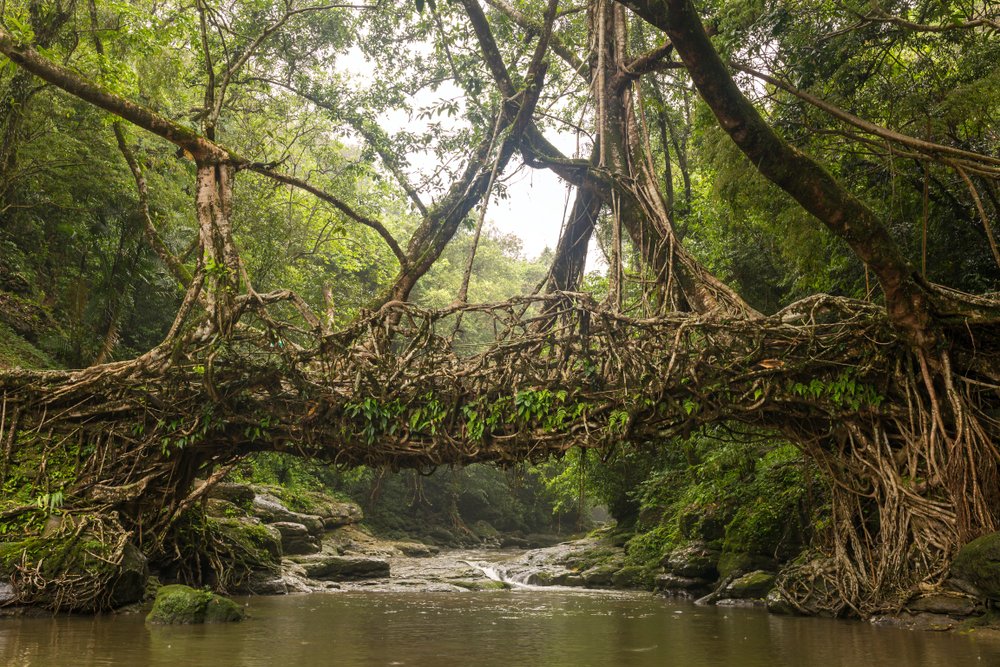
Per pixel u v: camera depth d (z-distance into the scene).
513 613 10.34
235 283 9.75
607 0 13.70
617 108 13.19
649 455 19.14
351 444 9.73
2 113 15.07
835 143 10.85
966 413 8.12
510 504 40.38
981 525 7.99
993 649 6.55
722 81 6.97
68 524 9.22
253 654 6.02
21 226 18.78
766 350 8.99
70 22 16.28
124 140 13.74
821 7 9.71
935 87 10.11
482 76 14.92
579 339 9.34
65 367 16.66
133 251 17.75
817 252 11.56
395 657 5.99
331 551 21.42
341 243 22.89
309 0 17.14
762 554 12.85
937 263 11.21
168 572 11.77
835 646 6.84
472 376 9.45
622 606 11.76
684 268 11.20
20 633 7.11
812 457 10.04
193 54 19.05
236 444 10.15
